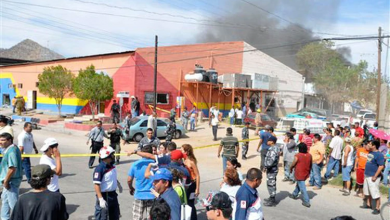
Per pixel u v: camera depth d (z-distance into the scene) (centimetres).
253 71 3409
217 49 3081
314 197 925
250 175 436
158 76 2678
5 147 591
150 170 548
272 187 831
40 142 1752
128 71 2569
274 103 3638
